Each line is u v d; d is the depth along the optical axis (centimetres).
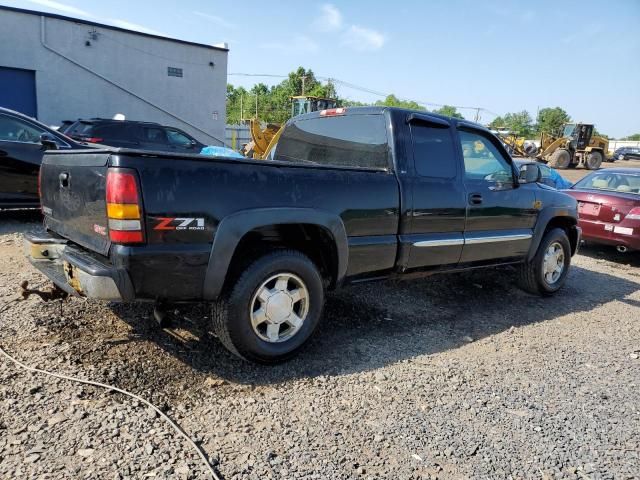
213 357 364
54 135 760
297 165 358
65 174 344
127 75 1864
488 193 495
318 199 364
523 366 400
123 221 287
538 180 533
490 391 352
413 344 425
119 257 289
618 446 297
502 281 655
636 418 331
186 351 369
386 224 410
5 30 1602
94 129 1211
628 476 269
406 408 320
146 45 1888
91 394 301
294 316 367
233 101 7875
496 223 510
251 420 292
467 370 384
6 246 626
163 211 297
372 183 398
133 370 335
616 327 517
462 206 468
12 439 255
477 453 279
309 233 384
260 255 346
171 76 1972
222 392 320
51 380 312
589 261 865
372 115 445
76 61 1745
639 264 867
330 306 500
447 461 271
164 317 361
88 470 238
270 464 255
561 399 349
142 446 258
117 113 1866
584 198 877
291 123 545
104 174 294
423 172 441
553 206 579
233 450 264
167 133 1320
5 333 371
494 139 516
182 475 240
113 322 404
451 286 614
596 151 3559
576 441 299
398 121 432
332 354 391
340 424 296
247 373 348
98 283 289
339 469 256
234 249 322
